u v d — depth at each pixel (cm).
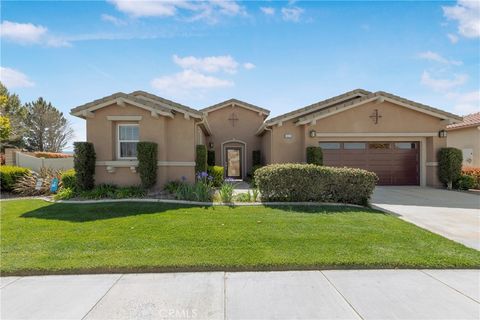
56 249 512
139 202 912
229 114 2102
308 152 1395
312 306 346
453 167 1373
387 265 456
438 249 520
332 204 882
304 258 470
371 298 364
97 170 1139
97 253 494
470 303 352
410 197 1135
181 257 475
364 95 1540
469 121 1727
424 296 369
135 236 580
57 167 1709
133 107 1149
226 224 665
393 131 1439
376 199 1086
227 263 451
